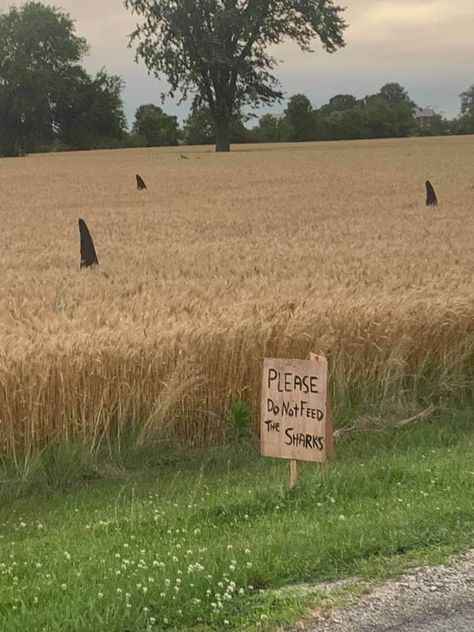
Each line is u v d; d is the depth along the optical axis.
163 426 8.53
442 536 4.89
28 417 7.90
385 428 9.21
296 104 117.00
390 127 120.38
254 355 8.87
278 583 4.37
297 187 40.81
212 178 48.66
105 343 8.30
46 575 4.73
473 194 34.44
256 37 81.94
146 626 3.90
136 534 5.65
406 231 22.23
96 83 114.44
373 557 4.63
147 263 17.12
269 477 7.46
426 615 3.98
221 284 12.50
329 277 13.14
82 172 58.38
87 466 8.08
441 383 10.02
